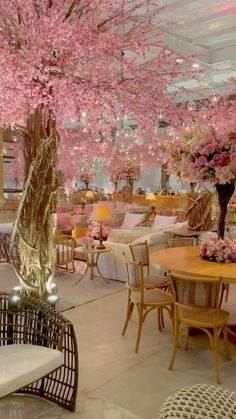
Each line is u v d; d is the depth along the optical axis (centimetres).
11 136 1026
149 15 391
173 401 208
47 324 266
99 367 325
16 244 394
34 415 258
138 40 370
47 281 395
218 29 761
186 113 404
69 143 657
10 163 1183
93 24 352
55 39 313
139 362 335
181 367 326
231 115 586
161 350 358
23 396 280
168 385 297
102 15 363
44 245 388
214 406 201
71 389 264
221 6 639
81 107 354
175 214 1051
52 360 241
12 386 218
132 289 386
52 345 260
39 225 381
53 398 272
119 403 273
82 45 323
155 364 331
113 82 352
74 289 548
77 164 802
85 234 711
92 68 352
